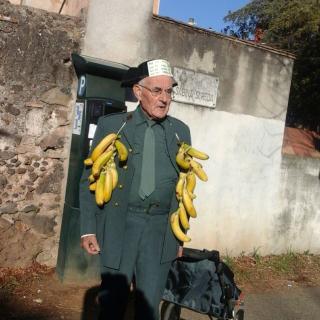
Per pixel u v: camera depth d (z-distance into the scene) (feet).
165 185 10.39
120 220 10.18
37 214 18.07
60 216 18.51
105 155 9.99
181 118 21.02
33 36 17.28
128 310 16.51
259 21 51.34
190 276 13.33
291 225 25.43
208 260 13.41
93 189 10.24
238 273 21.86
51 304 16.03
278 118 24.31
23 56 17.16
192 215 10.68
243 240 23.81
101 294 10.36
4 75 16.94
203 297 13.10
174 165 10.61
